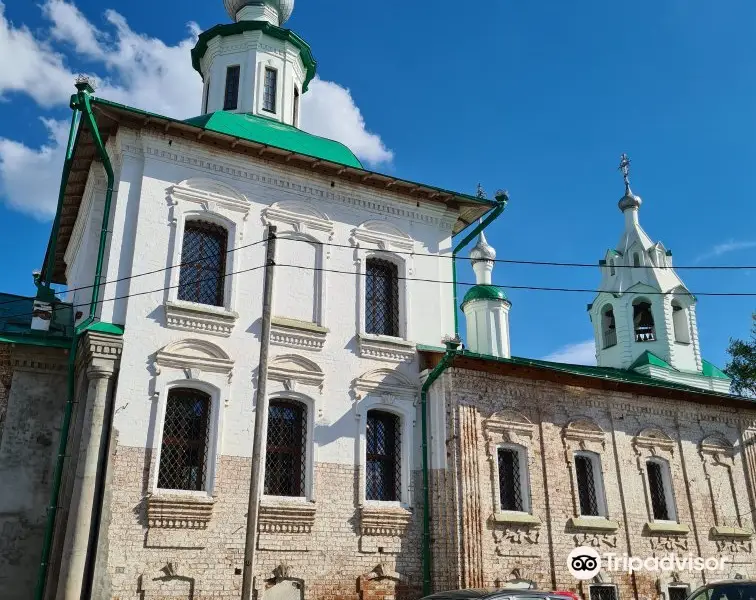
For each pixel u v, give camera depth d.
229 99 24.16
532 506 19.00
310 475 16.73
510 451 19.53
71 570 13.53
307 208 18.88
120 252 16.41
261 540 15.72
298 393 17.19
